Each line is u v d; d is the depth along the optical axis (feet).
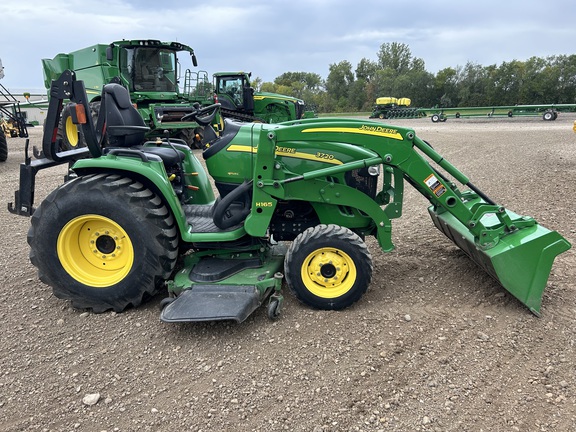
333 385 8.41
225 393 8.29
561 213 18.19
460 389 8.20
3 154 38.06
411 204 21.56
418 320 10.52
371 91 212.84
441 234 16.43
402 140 10.92
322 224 11.93
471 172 28.66
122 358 9.48
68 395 8.38
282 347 9.64
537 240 10.41
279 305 10.64
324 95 244.42
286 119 53.36
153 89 40.98
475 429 7.27
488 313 10.73
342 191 11.30
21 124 47.01
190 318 9.63
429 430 7.28
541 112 89.35
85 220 11.01
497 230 10.98
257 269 11.69
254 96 52.65
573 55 149.28
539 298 10.48
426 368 8.81
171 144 14.12
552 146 40.83
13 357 9.57
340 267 10.87
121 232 11.16
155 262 10.96
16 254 15.70
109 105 12.13
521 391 8.11
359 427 7.40
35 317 11.27
